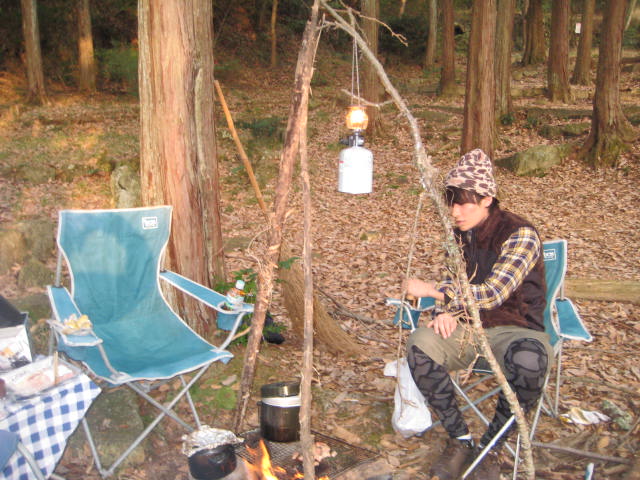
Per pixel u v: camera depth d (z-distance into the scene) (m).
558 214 8.70
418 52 24.70
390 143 13.43
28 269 4.46
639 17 26.34
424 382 2.49
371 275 6.01
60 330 2.31
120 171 7.80
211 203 3.67
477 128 10.44
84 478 2.46
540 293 2.62
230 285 3.69
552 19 16.39
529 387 2.38
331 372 3.61
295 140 2.27
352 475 2.53
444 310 2.62
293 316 3.95
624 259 6.50
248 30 23.75
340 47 24.81
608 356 3.98
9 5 18.59
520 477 2.52
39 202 7.87
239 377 3.34
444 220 2.02
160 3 3.26
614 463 2.61
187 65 3.38
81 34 17.67
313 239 7.39
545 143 12.89
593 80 19.67
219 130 12.73
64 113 14.27
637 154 10.79
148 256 3.15
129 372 2.58
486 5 9.98
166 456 2.69
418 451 2.75
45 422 2.13
